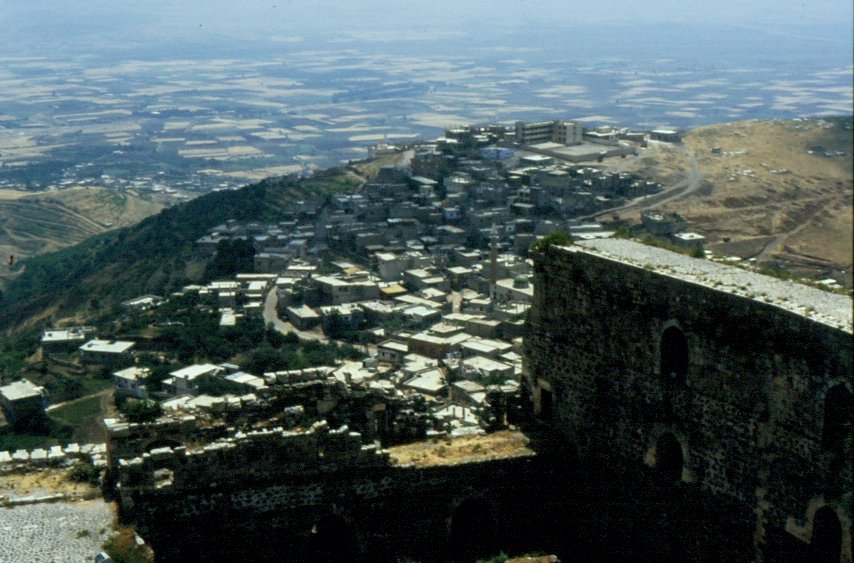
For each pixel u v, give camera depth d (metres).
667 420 42.22
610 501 45.31
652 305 42.41
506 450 46.50
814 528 36.47
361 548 43.66
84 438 143.88
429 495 44.59
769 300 37.81
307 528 42.75
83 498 42.25
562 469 46.78
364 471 43.28
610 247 47.09
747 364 38.38
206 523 41.34
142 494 40.31
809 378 35.97
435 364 172.50
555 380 48.12
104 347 197.25
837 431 35.38
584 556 45.84
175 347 198.00
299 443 42.28
